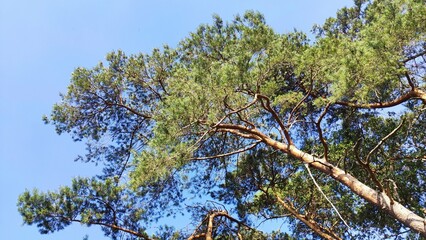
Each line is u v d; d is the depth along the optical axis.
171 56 14.33
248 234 12.70
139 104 14.77
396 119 11.94
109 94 14.43
